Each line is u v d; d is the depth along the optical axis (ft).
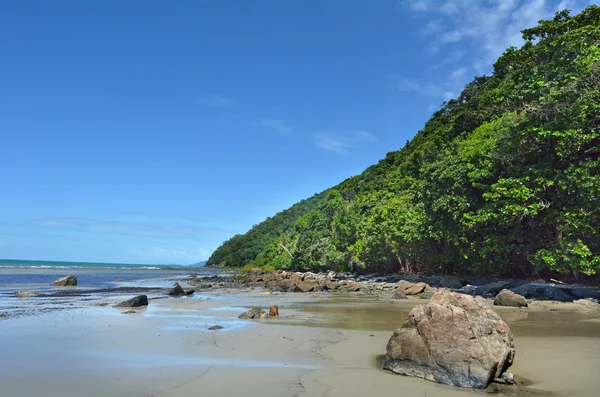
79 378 23.86
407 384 23.72
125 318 51.75
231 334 39.34
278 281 161.48
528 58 133.18
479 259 104.53
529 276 106.32
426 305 27.73
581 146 74.64
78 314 55.83
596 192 68.28
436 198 109.29
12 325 45.11
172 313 57.93
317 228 274.16
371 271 198.70
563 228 74.38
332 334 39.60
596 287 76.89
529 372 26.25
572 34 104.53
